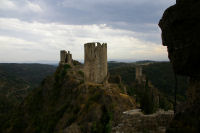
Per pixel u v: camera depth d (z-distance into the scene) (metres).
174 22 9.16
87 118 45.72
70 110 55.06
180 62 9.23
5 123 76.75
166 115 17.66
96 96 51.97
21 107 81.25
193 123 8.30
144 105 20.58
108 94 51.09
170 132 9.43
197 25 8.18
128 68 154.50
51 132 55.97
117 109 46.41
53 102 70.38
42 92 80.00
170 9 9.52
